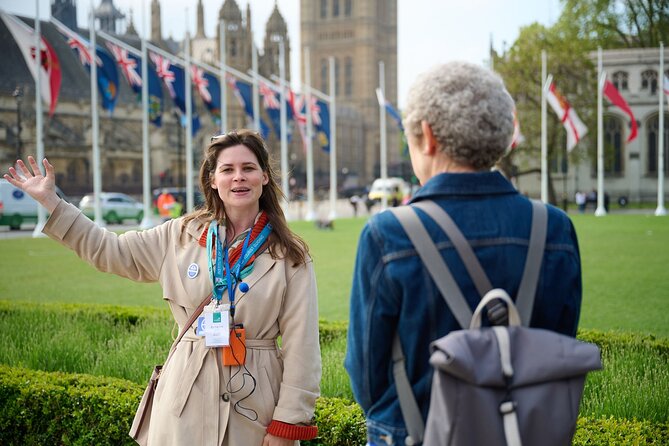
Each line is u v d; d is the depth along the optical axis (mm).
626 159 72438
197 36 128750
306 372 3809
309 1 166000
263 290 3840
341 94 165875
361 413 5129
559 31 57062
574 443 4520
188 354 3799
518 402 2338
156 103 38375
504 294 2457
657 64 60438
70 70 87625
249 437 3746
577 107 57188
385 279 2580
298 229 39344
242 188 3947
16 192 43906
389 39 174375
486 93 2689
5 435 5906
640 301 14047
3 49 80812
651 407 5871
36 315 10227
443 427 2320
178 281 3918
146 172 40500
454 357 2279
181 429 3693
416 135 2814
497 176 2730
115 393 5637
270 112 43750
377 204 76188
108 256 3947
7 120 78875
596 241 27516
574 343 2436
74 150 84562
